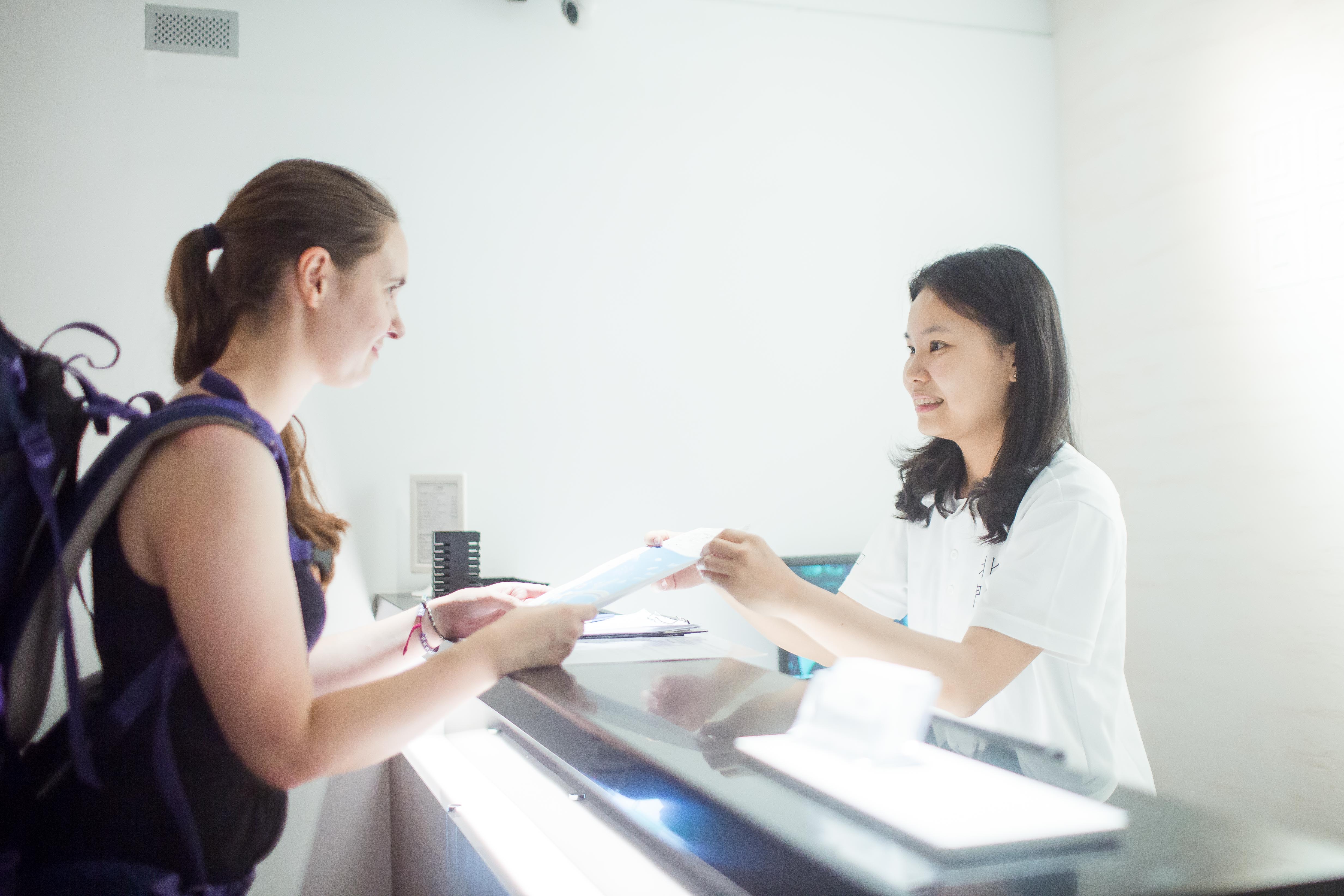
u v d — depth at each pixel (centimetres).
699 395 259
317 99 230
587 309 250
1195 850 47
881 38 281
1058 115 297
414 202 237
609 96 255
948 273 132
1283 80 225
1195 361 249
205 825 78
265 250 91
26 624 74
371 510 229
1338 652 212
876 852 46
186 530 74
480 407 239
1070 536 113
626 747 66
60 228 211
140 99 217
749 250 266
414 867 173
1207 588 244
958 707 105
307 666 77
